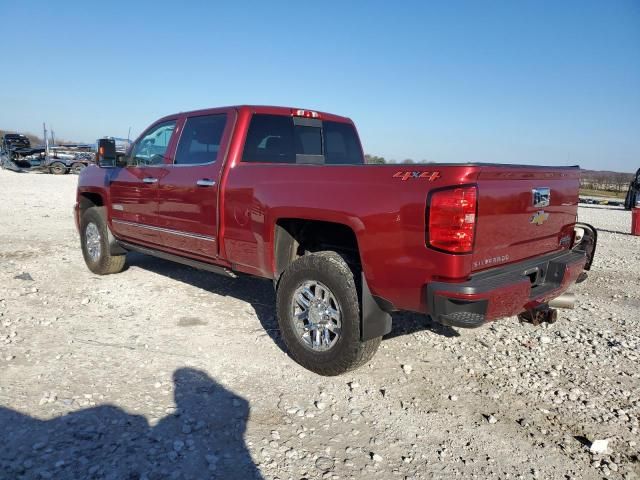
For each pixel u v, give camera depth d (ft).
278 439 10.02
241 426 10.41
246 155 15.23
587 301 21.20
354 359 12.09
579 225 14.82
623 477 9.40
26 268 22.91
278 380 12.57
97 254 22.16
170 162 17.51
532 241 12.31
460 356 14.48
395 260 10.72
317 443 9.97
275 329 16.02
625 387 13.00
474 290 9.82
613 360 14.64
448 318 10.01
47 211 45.85
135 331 15.47
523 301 11.01
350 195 11.51
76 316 16.62
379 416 11.11
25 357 13.20
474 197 9.85
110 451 9.30
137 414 10.63
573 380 13.29
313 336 12.92
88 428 10.00
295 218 13.16
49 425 10.06
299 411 11.10
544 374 13.55
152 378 12.35
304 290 12.98
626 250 36.47
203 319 16.76
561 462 9.77
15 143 123.85
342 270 12.04
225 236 15.01
